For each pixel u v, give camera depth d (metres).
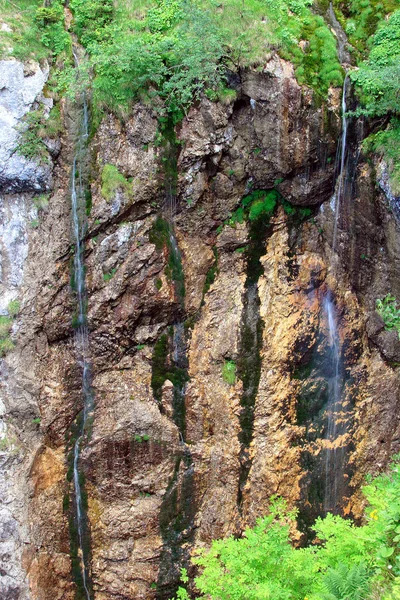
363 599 6.34
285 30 10.24
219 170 10.50
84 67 10.32
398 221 9.98
